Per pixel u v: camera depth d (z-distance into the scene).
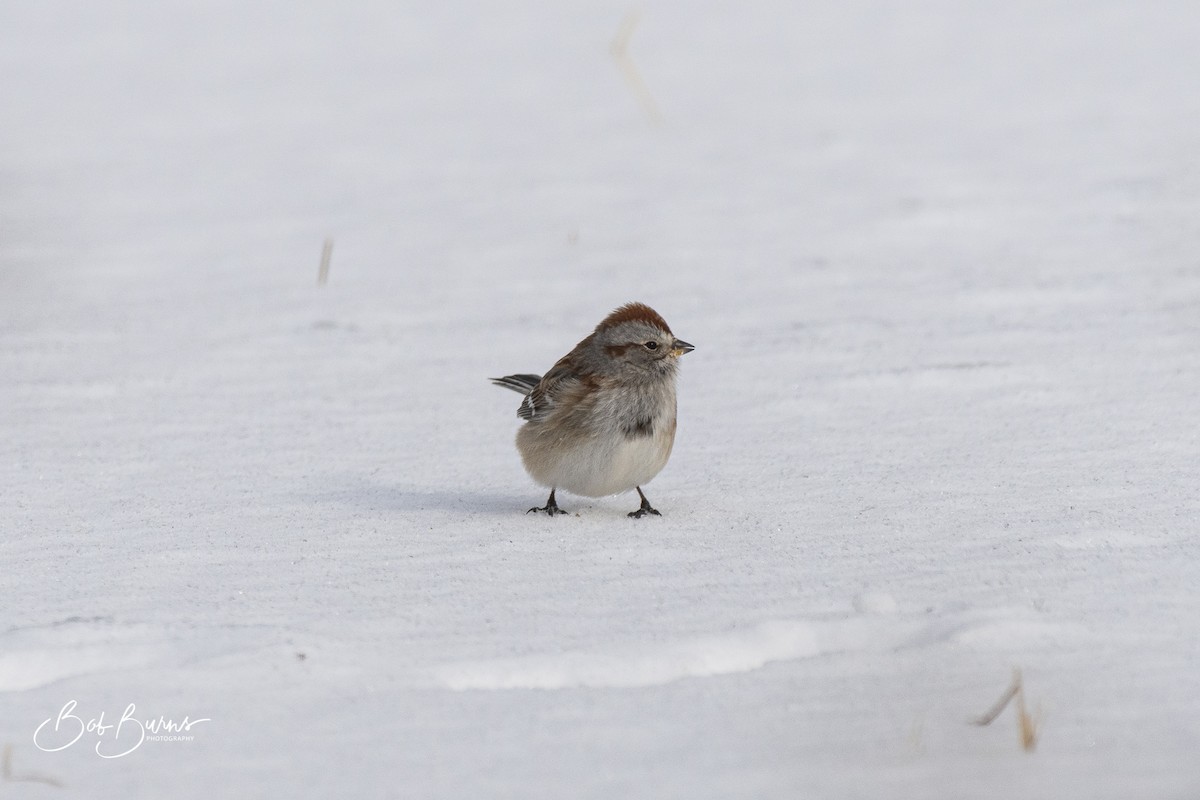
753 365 13.04
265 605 7.51
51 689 6.41
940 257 16.36
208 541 8.77
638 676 6.67
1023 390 11.75
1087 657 6.53
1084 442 10.34
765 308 14.96
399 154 23.17
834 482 9.80
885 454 10.39
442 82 28.28
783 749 5.70
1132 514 8.69
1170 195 17.81
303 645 6.84
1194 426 10.52
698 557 8.28
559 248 17.88
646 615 7.27
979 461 10.06
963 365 12.39
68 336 14.83
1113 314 13.74
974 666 6.51
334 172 22.25
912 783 5.36
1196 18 30.08
